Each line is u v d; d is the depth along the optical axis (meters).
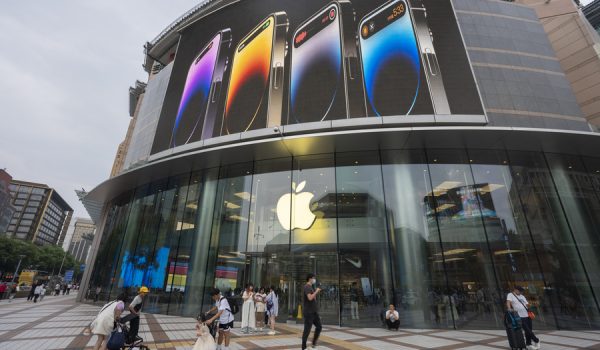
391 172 15.77
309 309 7.43
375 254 14.22
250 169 17.97
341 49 19.25
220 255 16.69
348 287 13.84
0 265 78.94
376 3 20.33
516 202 14.64
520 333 8.00
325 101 17.89
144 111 30.44
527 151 15.80
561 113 17.89
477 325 12.27
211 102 21.77
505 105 17.73
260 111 19.20
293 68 19.88
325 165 16.64
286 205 16.39
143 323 13.06
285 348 8.16
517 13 21.88
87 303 22.95
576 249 13.60
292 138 15.05
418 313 12.77
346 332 11.41
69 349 7.53
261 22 23.02
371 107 17.05
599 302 12.59
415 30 18.77
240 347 8.27
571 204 14.63
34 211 156.25
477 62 19.22
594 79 21.20
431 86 17.06
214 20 26.22
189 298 16.42
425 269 13.56
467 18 21.19
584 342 9.27
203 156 17.41
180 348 8.08
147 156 25.86
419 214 14.66
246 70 21.48
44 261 99.12
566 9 24.28
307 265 14.74
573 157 15.89
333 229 15.12
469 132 14.12
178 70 26.42
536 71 19.27
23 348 7.59
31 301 24.70
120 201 24.89
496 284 12.97
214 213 17.92
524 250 13.59
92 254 25.67
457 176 15.30
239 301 15.03
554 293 12.73
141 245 20.06
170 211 19.67
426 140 15.08
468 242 13.89
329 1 21.33
